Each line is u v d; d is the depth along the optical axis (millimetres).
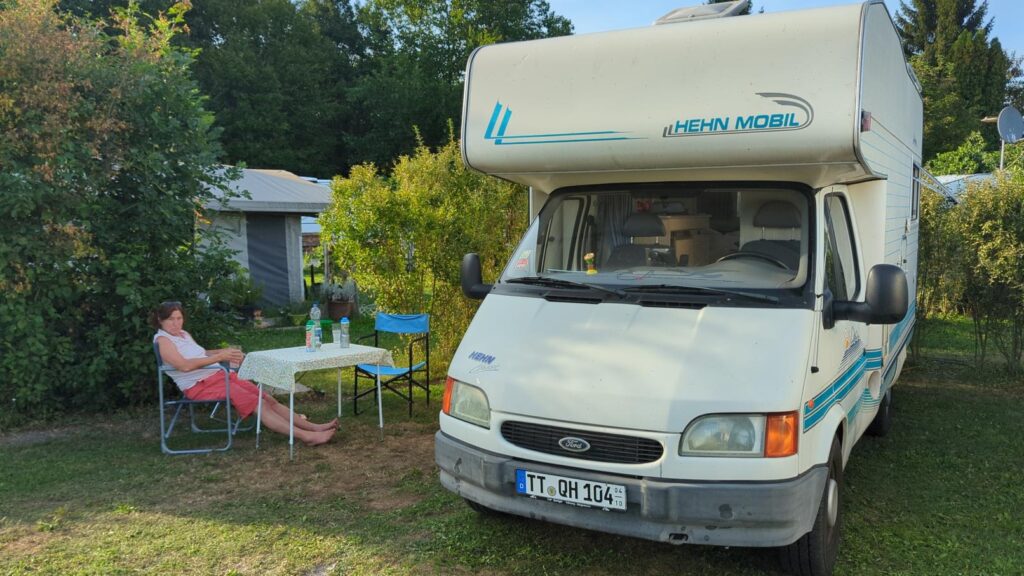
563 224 4691
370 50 40844
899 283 3678
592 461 3443
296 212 14273
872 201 5102
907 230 6645
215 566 3992
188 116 7434
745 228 4180
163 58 7406
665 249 4375
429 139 34750
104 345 6816
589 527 3461
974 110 39562
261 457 5863
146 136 7184
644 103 4023
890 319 3711
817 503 3445
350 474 5469
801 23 3773
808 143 3650
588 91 4188
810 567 3715
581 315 3951
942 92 35125
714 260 4215
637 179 4492
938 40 45562
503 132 4406
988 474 5480
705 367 3451
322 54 36438
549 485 3508
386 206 7863
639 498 3318
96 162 6859
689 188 4355
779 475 3266
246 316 12844
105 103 6828
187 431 6590
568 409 3502
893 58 5195
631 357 3590
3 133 6391
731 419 3299
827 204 4262
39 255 6477
